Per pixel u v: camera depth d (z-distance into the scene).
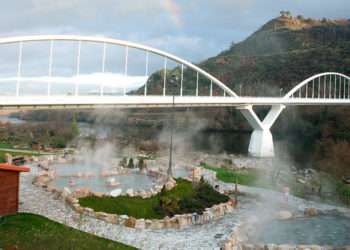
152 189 21.22
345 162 36.22
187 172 30.22
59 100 27.08
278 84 99.19
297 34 157.25
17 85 25.05
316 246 14.23
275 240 15.58
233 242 13.99
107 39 32.81
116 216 16.25
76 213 16.80
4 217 14.53
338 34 147.25
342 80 100.50
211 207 18.78
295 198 23.39
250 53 156.00
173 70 110.94
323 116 68.06
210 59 144.12
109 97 31.16
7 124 66.69
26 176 26.09
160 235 15.05
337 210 20.66
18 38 24.77
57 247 12.04
